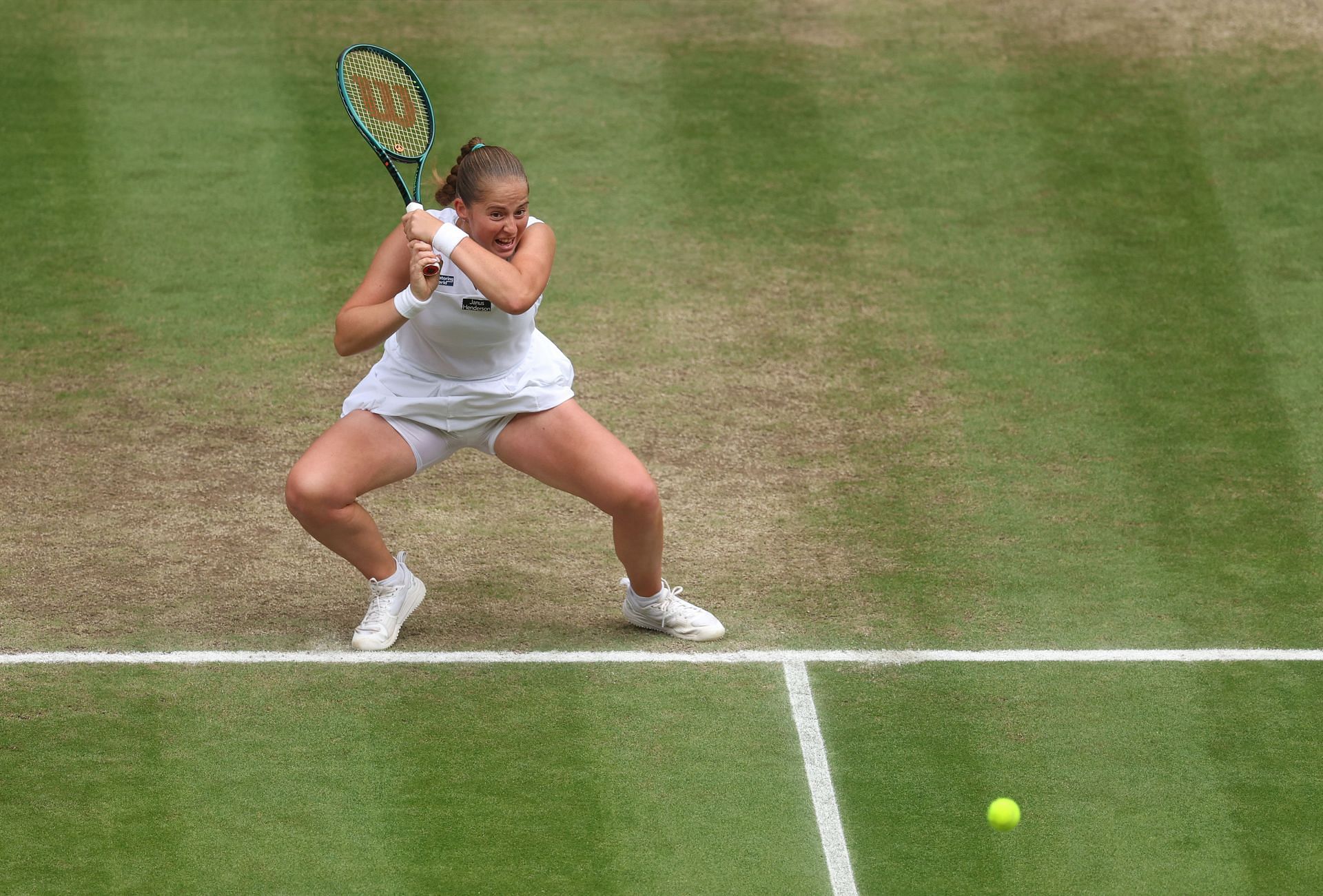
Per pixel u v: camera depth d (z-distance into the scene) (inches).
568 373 837.2
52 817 719.7
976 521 1006.4
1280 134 1528.1
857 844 720.3
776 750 784.9
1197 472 1064.2
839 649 872.3
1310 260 1336.1
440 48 1654.8
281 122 1513.3
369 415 816.9
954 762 780.0
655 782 758.5
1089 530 997.8
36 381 1146.0
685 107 1566.2
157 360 1182.3
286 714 800.3
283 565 947.3
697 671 848.9
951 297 1289.4
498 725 797.9
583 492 820.0
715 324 1252.5
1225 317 1261.1
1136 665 863.7
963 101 1585.9
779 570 952.3
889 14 1766.7
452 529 997.2
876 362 1203.9
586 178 1444.4
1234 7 1776.6
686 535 987.3
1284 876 707.4
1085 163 1483.8
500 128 1509.6
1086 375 1182.9
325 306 1259.2
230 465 1058.1
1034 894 692.1
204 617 887.1
